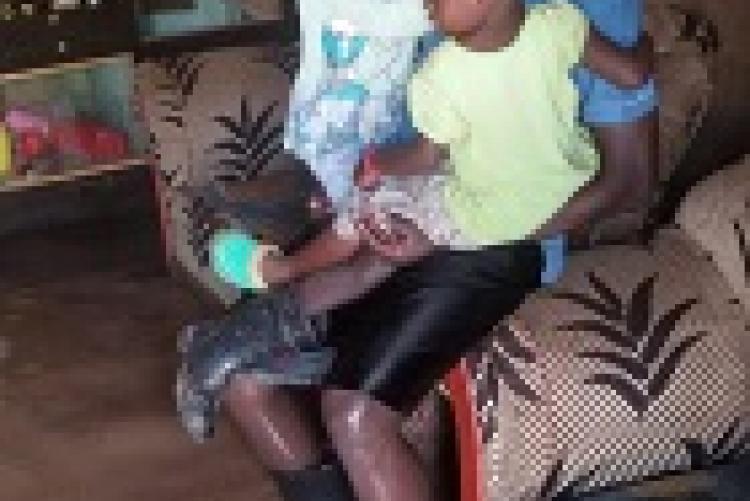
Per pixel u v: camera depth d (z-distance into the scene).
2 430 2.63
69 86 3.32
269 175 2.38
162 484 2.44
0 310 3.09
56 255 3.34
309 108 1.90
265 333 1.92
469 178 1.79
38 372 2.84
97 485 2.45
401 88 1.84
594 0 1.77
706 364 2.01
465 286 1.85
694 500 1.98
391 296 1.89
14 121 3.25
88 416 2.67
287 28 2.80
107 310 3.07
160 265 3.26
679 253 2.20
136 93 2.89
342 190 1.92
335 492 2.02
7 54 3.04
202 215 2.52
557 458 1.96
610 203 1.84
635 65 1.77
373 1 1.78
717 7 2.33
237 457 2.51
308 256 1.91
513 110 1.73
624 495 1.99
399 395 1.88
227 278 2.03
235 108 2.46
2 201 3.42
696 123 2.31
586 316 2.04
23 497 2.43
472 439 1.97
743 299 2.11
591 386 1.97
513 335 2.01
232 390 1.99
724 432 2.02
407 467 1.95
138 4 3.10
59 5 3.04
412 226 1.82
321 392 1.96
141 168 3.37
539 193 1.78
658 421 1.98
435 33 1.78
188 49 2.79
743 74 2.33
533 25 1.70
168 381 2.78
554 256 1.91
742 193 2.22
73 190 3.46
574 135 1.78
